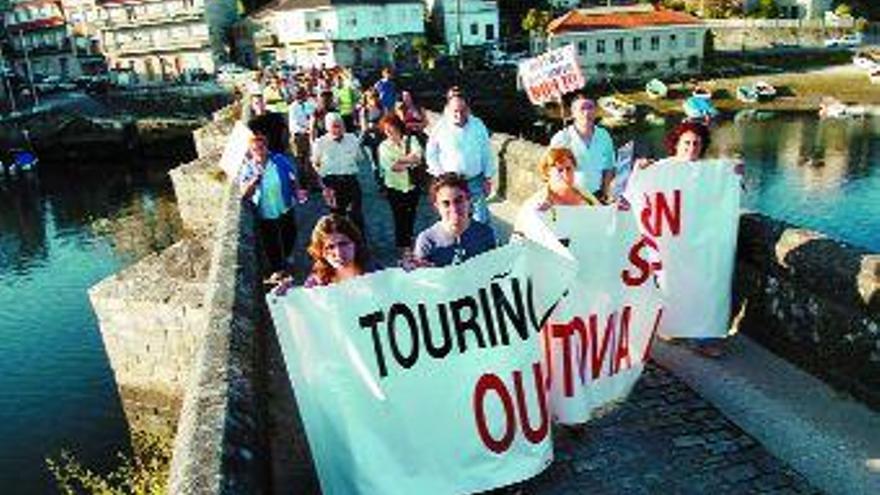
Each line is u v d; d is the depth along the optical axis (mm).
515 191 14797
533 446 5766
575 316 6375
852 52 82562
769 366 7254
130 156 68938
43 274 36562
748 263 7828
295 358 5289
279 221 11320
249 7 98375
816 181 45125
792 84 73500
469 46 86000
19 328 29406
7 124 67250
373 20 83438
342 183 12570
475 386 5574
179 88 75750
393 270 5406
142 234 42562
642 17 79875
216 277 8555
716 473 6039
